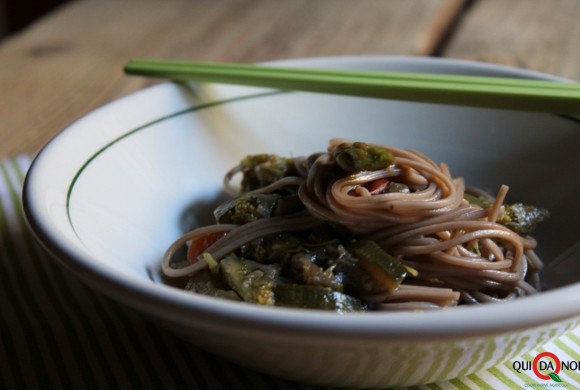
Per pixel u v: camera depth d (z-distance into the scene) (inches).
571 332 10.8
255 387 9.7
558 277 11.7
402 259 11.0
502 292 11.3
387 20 22.9
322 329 7.6
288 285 10.3
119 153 12.1
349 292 10.6
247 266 10.8
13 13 41.0
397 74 13.2
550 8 24.0
